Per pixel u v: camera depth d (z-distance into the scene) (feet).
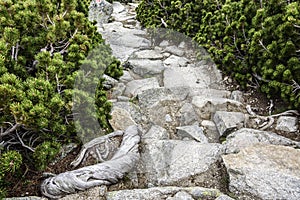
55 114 7.87
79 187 7.93
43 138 8.68
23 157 8.84
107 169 8.28
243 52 12.75
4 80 7.20
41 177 8.53
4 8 8.64
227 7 12.73
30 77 8.47
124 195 7.75
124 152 8.75
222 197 7.57
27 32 9.41
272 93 12.07
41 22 9.46
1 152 8.39
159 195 7.73
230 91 12.71
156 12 17.57
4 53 7.83
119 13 25.20
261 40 11.00
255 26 11.59
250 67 12.16
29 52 9.29
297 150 8.81
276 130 10.57
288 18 9.77
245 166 8.30
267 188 7.70
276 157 8.55
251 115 11.32
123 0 29.09
